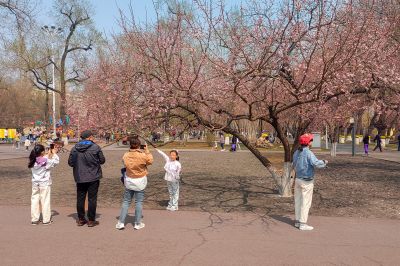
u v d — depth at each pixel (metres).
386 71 10.55
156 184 14.58
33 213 8.18
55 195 12.21
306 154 7.78
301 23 9.59
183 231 7.67
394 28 11.41
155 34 9.81
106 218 8.77
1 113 64.88
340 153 34.03
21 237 7.23
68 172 19.44
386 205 10.60
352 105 11.99
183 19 9.55
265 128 57.03
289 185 11.83
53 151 8.47
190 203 10.72
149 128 10.59
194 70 9.91
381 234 7.54
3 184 14.66
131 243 6.86
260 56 9.65
